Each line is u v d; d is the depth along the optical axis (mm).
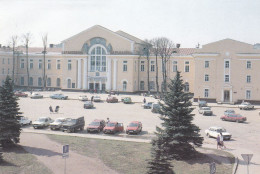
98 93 88312
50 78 100062
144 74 90812
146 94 83938
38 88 101688
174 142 28531
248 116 57656
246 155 21047
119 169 26625
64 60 93250
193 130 29750
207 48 73500
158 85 89375
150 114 57688
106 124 44375
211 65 73438
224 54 72625
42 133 39781
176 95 30375
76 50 92438
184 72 87000
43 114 56406
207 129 42406
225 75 72812
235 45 71938
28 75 97500
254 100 71438
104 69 90750
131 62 88062
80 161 28469
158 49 86625
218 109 64625
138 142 35719
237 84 72125
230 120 52344
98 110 61469
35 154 30219
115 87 89375
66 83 93375
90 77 91438
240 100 72125
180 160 29000
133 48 88562
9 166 26734
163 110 30516
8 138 31828
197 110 63156
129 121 51188
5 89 32562
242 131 44938
